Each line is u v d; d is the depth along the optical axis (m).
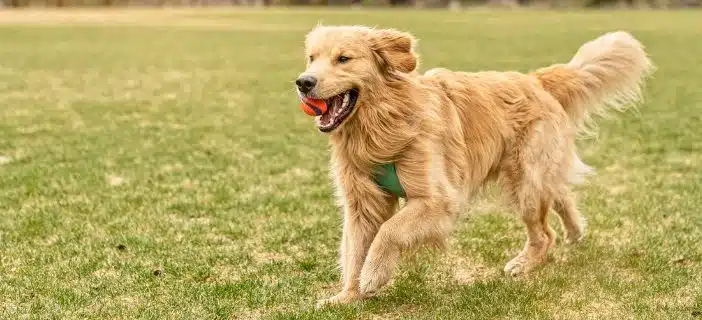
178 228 6.94
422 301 5.22
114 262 6.02
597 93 6.49
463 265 6.07
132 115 14.23
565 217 6.50
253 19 55.84
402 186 5.16
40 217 7.23
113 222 7.12
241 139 11.66
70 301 5.18
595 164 9.70
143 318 4.87
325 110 4.96
